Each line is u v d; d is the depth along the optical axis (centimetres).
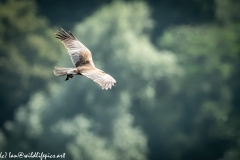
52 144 4278
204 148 4922
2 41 5250
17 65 5216
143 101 4722
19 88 5247
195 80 5131
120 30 4550
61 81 4762
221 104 5025
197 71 5156
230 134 4803
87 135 4191
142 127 4850
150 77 4631
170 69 4741
